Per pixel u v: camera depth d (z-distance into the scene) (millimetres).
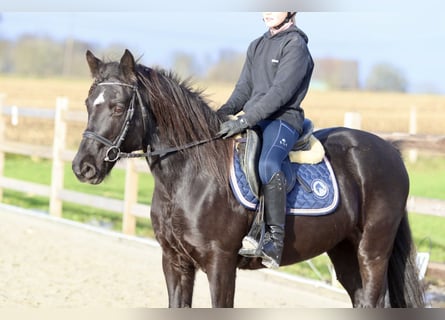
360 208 7141
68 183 21016
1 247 12109
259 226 6469
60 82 66000
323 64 103438
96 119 6129
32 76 84188
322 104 46625
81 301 8961
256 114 6410
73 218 15883
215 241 6316
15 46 117312
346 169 7148
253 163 6449
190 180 6387
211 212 6301
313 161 6895
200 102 6691
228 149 6605
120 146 6207
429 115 39281
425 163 26453
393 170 7371
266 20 6750
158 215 6527
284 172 6660
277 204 6398
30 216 15172
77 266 11055
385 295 7277
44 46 117000
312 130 7000
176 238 6414
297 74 6500
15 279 9945
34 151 15953
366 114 38531
